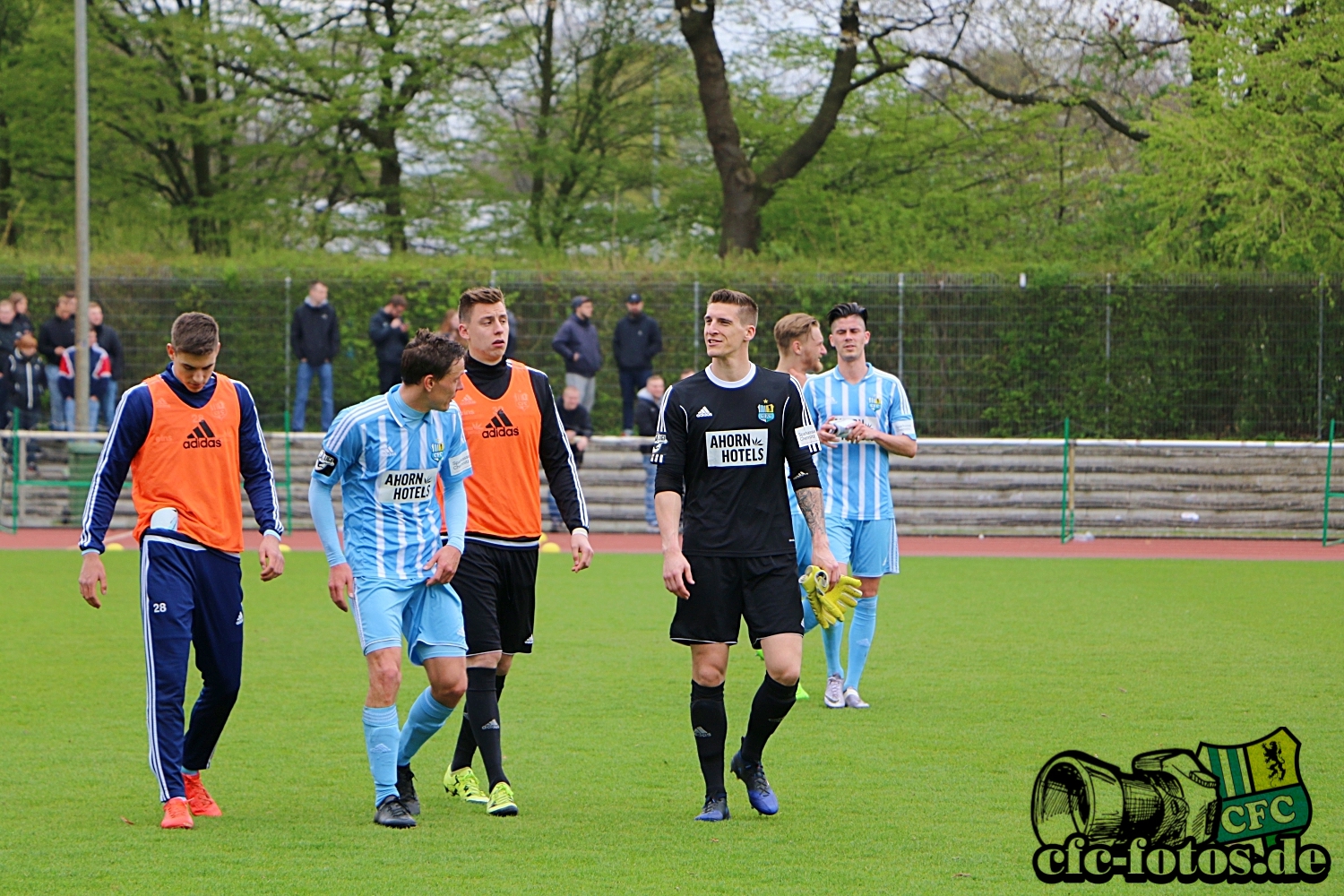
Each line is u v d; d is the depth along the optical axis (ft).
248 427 75.20
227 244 347.36
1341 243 252.42
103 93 360.28
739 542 71.00
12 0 364.79
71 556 188.24
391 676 69.62
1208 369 244.22
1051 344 245.24
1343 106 244.83
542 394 78.64
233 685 72.64
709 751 70.59
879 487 101.24
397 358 228.43
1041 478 220.23
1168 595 154.81
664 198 398.21
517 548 76.84
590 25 381.60
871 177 371.15
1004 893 57.52
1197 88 269.23
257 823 69.05
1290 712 93.97
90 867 60.64
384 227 377.09
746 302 72.02
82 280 225.56
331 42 361.71
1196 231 276.62
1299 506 217.15
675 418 71.97
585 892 57.31
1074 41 332.60
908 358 247.50
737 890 57.72
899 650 120.78
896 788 75.56
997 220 362.33
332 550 71.56
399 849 63.98
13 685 104.58
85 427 226.17
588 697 101.40
